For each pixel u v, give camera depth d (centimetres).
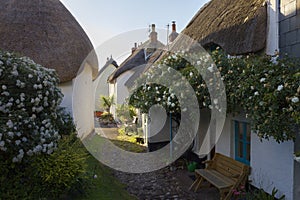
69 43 886
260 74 391
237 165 495
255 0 546
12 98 395
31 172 392
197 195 518
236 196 462
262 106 363
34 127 393
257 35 479
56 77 497
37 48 820
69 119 614
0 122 361
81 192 440
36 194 379
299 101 311
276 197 436
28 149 375
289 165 409
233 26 554
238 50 514
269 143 452
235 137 571
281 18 439
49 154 409
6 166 378
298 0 402
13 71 405
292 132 342
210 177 504
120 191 521
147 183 597
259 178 476
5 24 835
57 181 392
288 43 423
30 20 859
